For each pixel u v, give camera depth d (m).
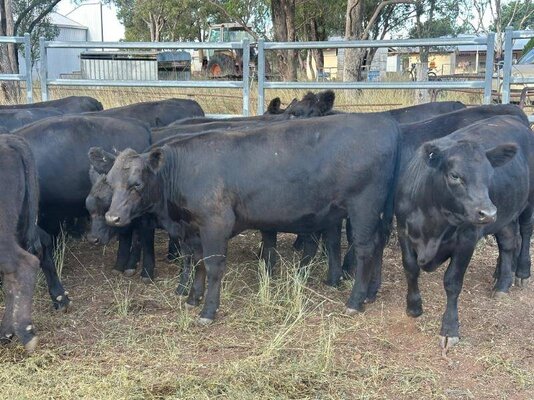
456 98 15.58
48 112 8.21
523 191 5.69
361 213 5.57
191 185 5.52
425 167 5.03
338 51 31.00
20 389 4.32
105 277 6.54
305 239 6.71
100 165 5.77
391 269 6.82
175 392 4.37
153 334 5.28
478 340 5.18
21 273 4.83
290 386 4.44
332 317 5.57
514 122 5.99
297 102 8.53
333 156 5.49
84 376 4.51
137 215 5.59
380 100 13.54
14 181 4.85
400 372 4.66
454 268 5.04
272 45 9.51
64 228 7.42
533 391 4.44
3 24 22.12
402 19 30.12
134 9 50.47
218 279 5.52
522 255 6.38
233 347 5.07
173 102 9.18
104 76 21.00
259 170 5.49
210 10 37.09
